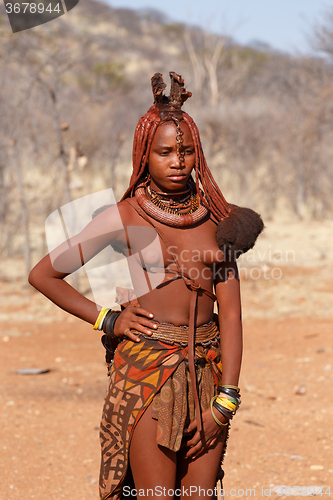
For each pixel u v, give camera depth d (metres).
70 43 20.41
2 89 24.52
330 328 14.93
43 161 27.69
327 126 36.03
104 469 3.96
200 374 3.91
